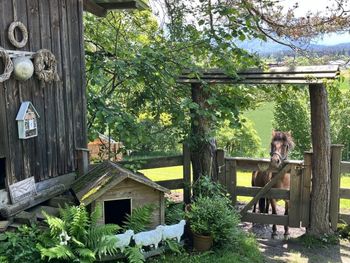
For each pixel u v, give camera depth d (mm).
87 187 4309
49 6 4625
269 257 5316
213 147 6242
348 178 10391
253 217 6258
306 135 13445
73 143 5070
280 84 5914
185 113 6520
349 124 13164
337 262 5199
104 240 3875
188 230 5055
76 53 5102
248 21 6023
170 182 6270
